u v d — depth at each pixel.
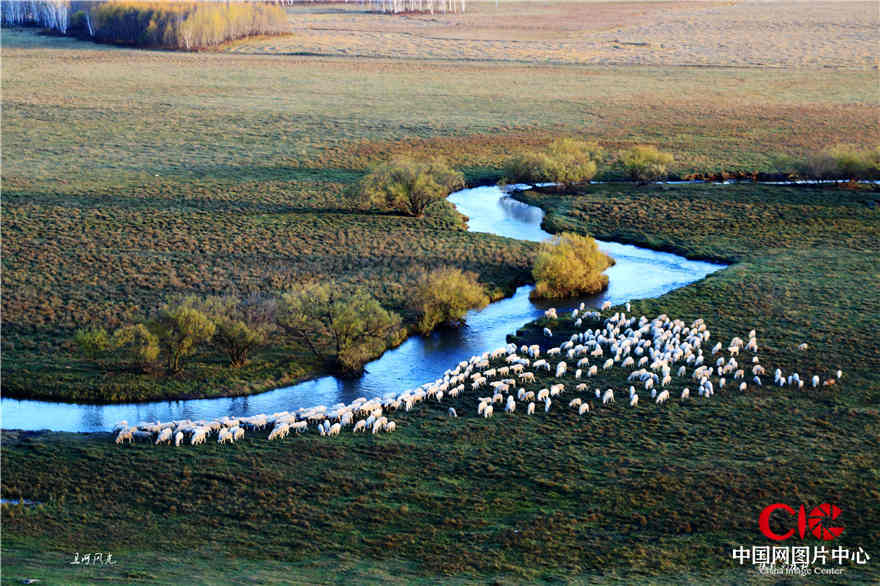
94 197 88.81
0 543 33.50
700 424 44.28
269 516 36.31
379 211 86.44
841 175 96.38
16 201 86.38
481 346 56.91
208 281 66.62
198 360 53.28
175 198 89.25
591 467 40.19
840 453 40.72
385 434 43.84
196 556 32.94
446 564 32.59
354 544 34.19
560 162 95.00
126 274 67.75
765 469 39.44
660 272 71.00
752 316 59.28
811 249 74.25
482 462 40.78
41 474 39.53
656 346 53.25
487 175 101.44
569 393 48.38
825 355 52.50
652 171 96.50
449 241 77.25
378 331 55.03
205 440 43.16
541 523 35.59
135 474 39.69
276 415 45.06
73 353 53.94
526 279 69.38
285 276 67.88
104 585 29.23
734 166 102.69
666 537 34.59
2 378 50.12
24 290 63.66
